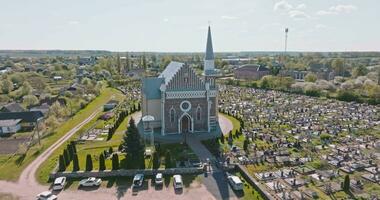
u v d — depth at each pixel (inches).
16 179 2278.5
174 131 3346.5
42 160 2630.4
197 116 3388.3
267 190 2048.5
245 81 7800.2
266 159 2556.6
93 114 4461.1
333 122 3809.1
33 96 5113.2
